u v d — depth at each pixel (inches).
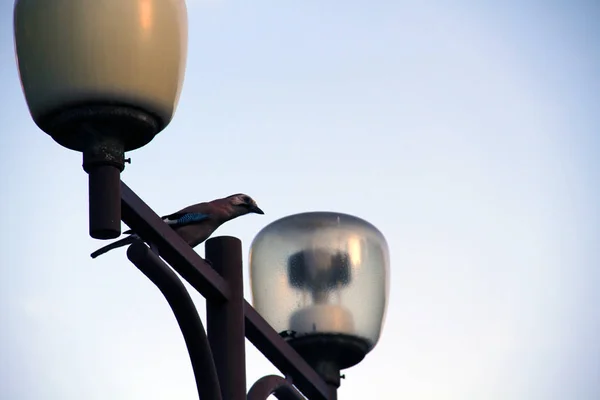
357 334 388.5
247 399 342.6
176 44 304.7
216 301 347.6
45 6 296.7
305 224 394.9
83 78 292.2
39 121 298.2
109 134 294.4
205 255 355.3
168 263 331.6
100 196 289.3
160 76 298.7
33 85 296.2
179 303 311.0
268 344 361.1
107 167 291.9
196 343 315.0
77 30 294.2
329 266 390.3
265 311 391.5
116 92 293.1
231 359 342.3
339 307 388.5
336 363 388.5
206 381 316.8
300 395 367.2
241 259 354.9
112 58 293.7
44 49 295.1
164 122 301.6
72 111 293.1
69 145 300.4
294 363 368.2
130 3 298.2
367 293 393.1
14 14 303.3
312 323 386.0
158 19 301.3
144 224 313.4
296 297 389.1
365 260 395.2
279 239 394.6
